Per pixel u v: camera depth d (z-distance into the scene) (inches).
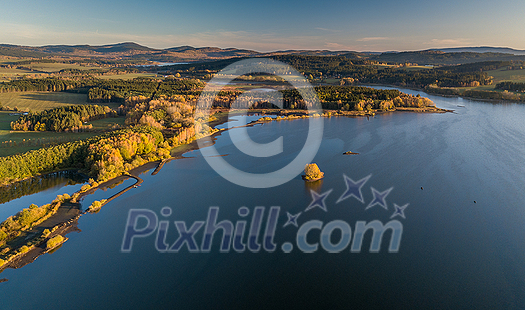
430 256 3422.7
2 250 3358.8
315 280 3110.2
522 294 2923.2
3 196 4653.1
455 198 4618.6
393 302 2859.3
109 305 2802.7
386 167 5797.2
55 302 2822.3
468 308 2787.9
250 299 2886.3
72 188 4911.4
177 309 2778.1
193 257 3410.4
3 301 2815.0
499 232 3818.9
